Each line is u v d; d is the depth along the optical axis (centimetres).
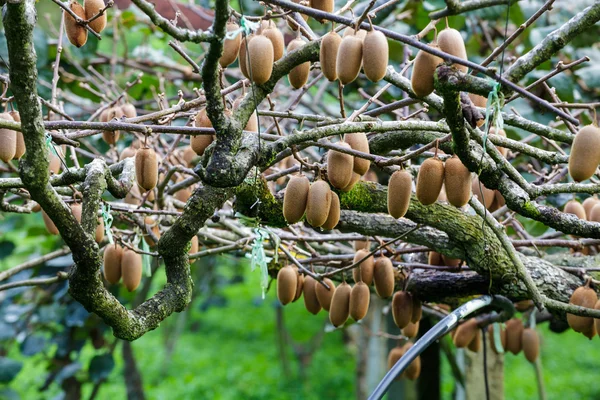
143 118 202
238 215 212
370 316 488
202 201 196
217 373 812
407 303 230
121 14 339
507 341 253
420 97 178
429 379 336
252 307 1034
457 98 176
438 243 225
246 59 183
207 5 341
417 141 217
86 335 360
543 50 185
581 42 325
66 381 387
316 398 753
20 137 198
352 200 212
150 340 922
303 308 1042
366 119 204
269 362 844
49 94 299
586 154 176
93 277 181
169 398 748
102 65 369
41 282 255
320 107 345
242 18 177
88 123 192
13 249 371
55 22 376
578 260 244
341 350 894
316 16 179
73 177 196
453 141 183
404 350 253
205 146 200
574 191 195
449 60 173
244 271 688
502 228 212
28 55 169
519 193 195
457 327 250
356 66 177
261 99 188
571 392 777
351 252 271
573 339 971
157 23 168
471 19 338
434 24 184
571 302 222
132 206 236
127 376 465
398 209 190
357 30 178
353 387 779
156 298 195
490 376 317
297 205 189
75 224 178
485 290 229
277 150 187
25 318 355
